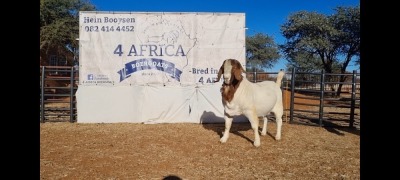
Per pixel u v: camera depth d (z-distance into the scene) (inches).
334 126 449.7
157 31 459.2
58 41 1084.5
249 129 419.2
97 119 454.3
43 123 448.5
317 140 361.1
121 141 341.4
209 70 466.0
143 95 456.4
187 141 344.2
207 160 275.7
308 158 286.7
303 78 1133.7
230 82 311.0
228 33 465.1
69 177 229.6
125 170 246.8
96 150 303.9
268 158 284.7
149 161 270.7
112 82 457.7
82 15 451.8
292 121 473.1
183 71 463.8
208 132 394.9
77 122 453.1
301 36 1384.1
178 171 246.1
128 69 458.6
